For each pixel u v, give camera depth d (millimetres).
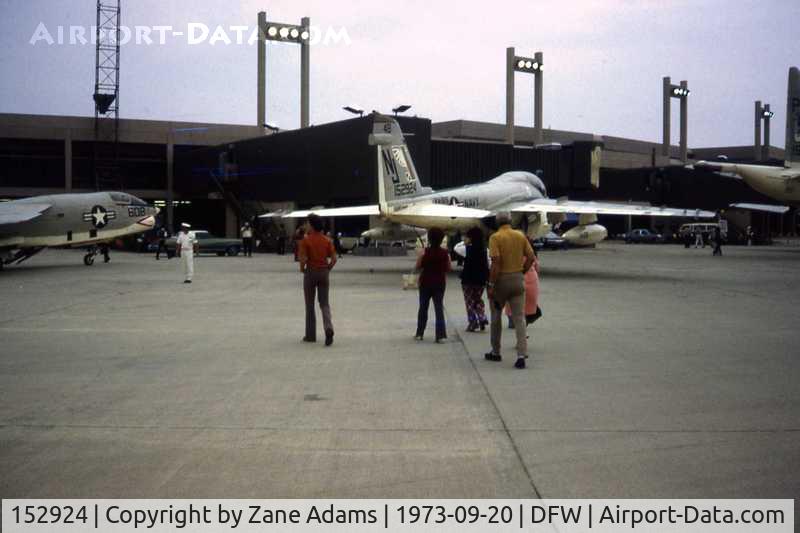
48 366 9250
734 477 5086
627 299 17578
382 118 24359
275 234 50875
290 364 9398
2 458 5516
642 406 7102
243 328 12789
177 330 12547
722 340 11289
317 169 47156
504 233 9133
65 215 30578
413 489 4887
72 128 59562
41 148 59125
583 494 4793
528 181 30625
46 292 19875
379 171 24188
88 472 5207
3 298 18172
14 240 29047
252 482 5012
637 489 4875
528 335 11867
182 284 22719
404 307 15922
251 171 53562
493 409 7000
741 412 6867
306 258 10953
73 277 25797
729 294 18844
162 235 50719
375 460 5453
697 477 5086
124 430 6273
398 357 9898
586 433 6156
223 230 67812
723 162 43594
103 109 71938
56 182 59688
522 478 5074
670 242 72000
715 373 8734
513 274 9102
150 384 8172
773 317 14172
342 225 53875
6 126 57656
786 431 6215
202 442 5922
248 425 6441
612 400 7355
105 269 30719
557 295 18594
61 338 11633
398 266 31625
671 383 8164
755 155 114375
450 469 5254
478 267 12070
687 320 13719
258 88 67250
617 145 111562
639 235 72125
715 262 35469
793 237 90688
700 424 6438
